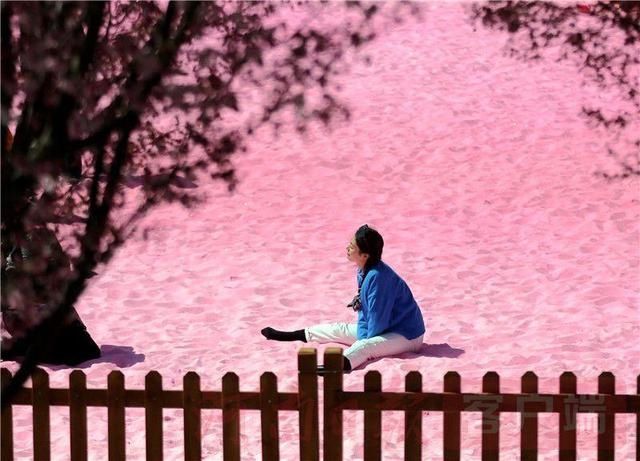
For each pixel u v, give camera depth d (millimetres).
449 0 40219
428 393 9758
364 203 23219
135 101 7531
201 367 14688
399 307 14852
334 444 9875
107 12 7605
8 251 7855
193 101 7754
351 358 14406
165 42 7613
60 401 10141
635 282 18188
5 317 8164
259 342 15734
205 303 17859
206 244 20984
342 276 19203
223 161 8023
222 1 7828
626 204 22359
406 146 26688
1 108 7660
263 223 22125
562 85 30766
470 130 27703
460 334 15906
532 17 13539
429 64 33250
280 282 18891
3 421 10266
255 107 27109
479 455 11625
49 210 7688
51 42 7504
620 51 13828
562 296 17672
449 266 19531
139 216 7883
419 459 9812
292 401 9906
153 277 19234
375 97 30266
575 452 9758
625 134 26484
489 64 33094
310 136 27281
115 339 16078
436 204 23047
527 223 21766
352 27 8320
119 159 7598
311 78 8102
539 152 25922
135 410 13242
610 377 9688
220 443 12164
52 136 7551
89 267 7746
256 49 7875
